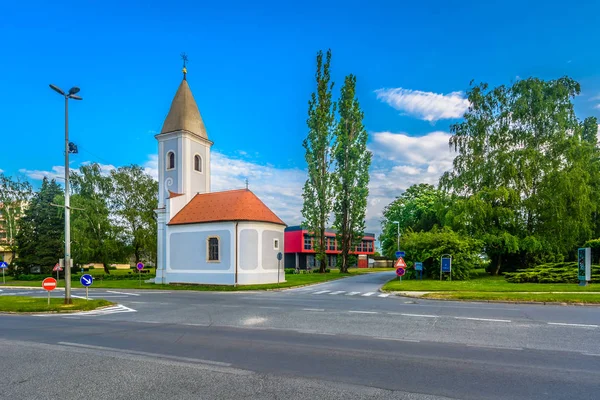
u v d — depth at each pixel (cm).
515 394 534
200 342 896
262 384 579
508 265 3756
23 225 4841
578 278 2400
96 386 578
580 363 689
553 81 3512
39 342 932
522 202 3369
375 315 1309
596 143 3853
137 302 1953
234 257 3075
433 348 812
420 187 6209
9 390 566
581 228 3241
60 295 2516
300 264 7375
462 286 2414
